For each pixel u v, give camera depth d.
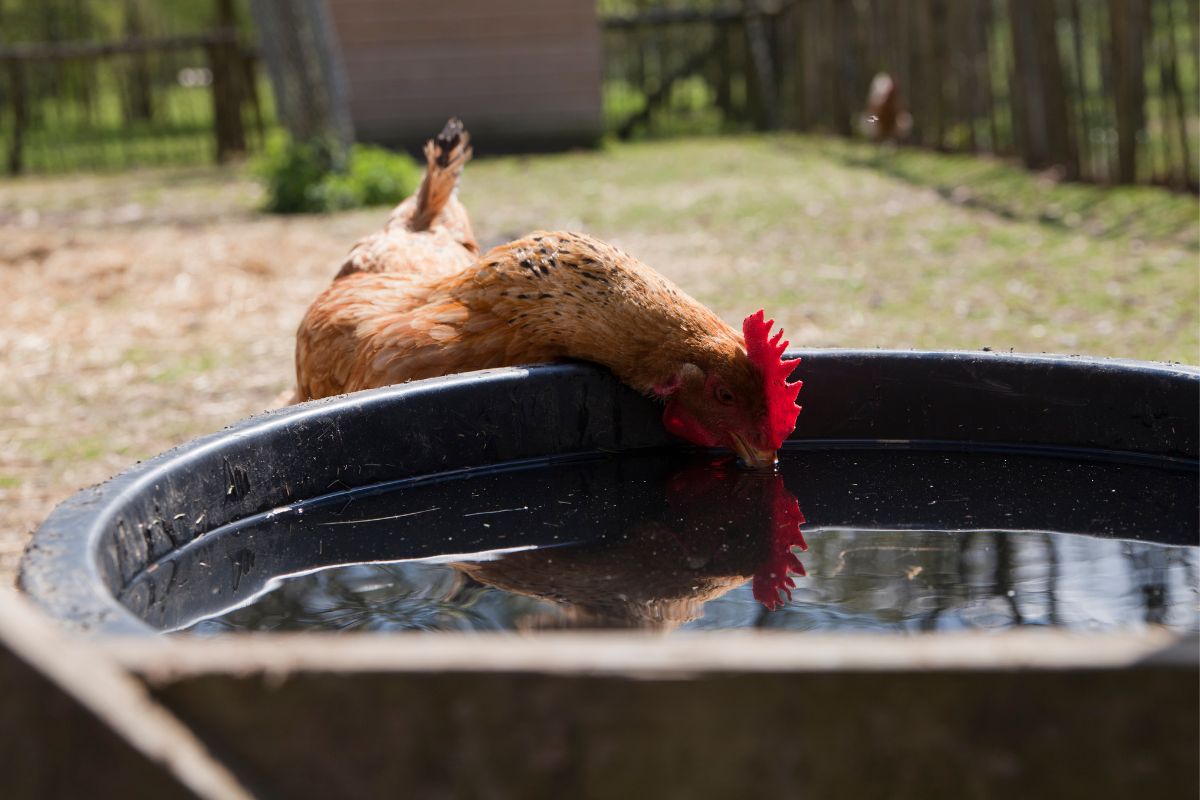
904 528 2.25
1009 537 2.18
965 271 7.98
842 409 2.82
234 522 2.15
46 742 1.00
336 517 2.30
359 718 1.03
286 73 13.26
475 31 18.52
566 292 2.78
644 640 1.06
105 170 19.69
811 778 1.03
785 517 2.33
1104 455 2.64
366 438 2.42
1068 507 2.35
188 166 19.73
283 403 3.57
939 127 14.52
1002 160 12.86
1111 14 10.08
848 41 17.91
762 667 1.02
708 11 22.69
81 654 1.03
